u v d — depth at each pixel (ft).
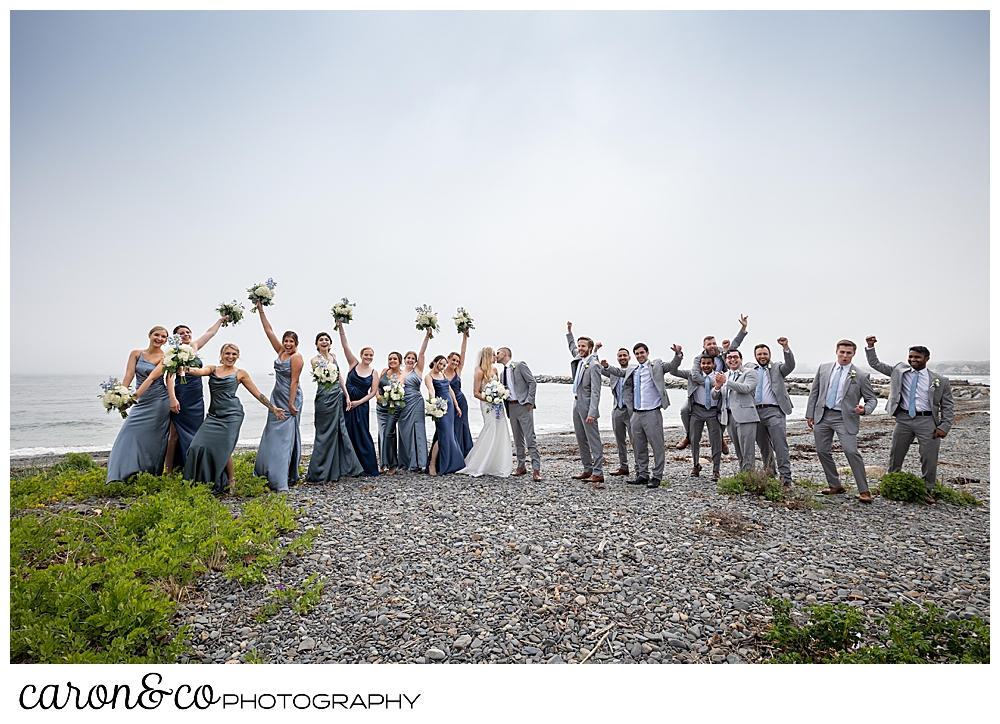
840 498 24.99
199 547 15.69
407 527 19.72
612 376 31.07
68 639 11.78
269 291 25.84
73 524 17.31
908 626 12.13
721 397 29.58
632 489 26.55
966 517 21.93
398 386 29.96
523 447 30.19
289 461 25.96
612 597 14.62
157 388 23.48
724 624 13.33
